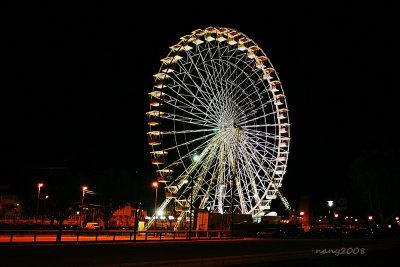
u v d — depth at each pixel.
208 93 58.62
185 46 59.56
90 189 80.56
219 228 60.41
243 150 59.09
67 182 75.06
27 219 82.06
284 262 27.45
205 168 57.38
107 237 52.47
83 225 77.00
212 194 60.28
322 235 67.75
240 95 60.25
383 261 28.56
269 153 63.47
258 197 61.69
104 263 20.97
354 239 58.81
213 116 58.31
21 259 23.05
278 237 62.69
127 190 81.12
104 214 78.94
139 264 20.08
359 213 123.69
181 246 35.56
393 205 86.19
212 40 62.38
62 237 50.31
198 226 60.78
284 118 65.81
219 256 26.14
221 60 60.75
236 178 60.31
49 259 23.08
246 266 24.41
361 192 87.50
